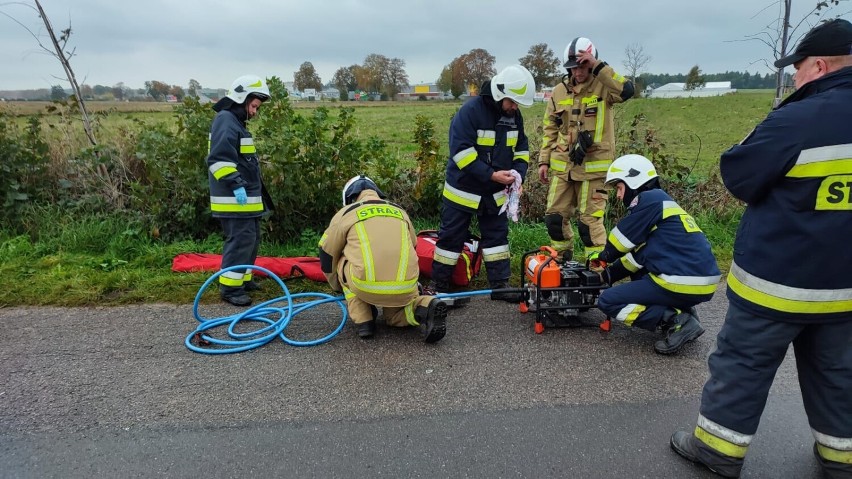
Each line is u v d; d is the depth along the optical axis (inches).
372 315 167.0
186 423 121.4
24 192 266.7
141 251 241.6
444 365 148.6
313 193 258.4
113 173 278.5
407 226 165.5
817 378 97.4
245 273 195.5
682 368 147.9
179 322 176.6
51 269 218.5
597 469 106.6
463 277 206.4
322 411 126.1
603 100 202.2
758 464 108.3
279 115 254.1
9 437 116.3
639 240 158.7
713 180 295.9
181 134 267.3
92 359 151.3
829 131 84.2
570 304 172.4
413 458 109.5
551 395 133.5
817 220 86.8
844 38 86.7
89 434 117.4
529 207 283.6
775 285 91.7
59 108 290.7
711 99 1151.0
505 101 179.0
